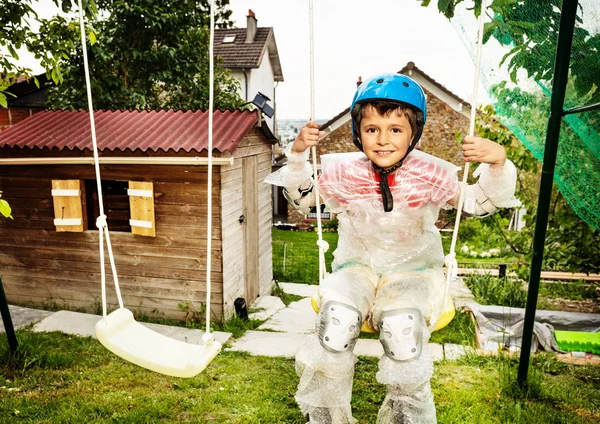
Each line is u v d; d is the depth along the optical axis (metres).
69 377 3.93
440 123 17.22
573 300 7.16
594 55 2.89
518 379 3.70
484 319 5.39
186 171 5.77
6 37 3.90
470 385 3.88
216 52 20.38
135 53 9.70
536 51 2.91
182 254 5.95
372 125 1.84
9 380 3.82
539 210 3.33
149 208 5.84
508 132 6.05
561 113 3.02
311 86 1.99
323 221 18.97
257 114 6.63
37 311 5.92
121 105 9.99
